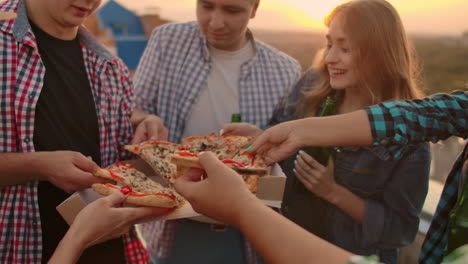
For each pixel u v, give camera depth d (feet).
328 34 5.81
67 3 4.73
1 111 4.52
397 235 5.32
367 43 5.33
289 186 5.94
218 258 6.63
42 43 5.15
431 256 3.70
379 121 3.53
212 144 5.57
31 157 4.41
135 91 7.46
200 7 6.35
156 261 7.23
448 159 10.16
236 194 2.48
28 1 5.03
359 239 5.48
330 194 5.36
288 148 3.83
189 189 2.78
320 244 2.05
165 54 7.25
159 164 5.26
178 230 6.75
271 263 2.13
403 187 5.23
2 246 4.74
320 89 6.40
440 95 3.81
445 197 3.62
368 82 5.59
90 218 3.50
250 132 6.22
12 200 4.71
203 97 7.20
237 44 7.25
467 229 2.60
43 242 5.11
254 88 7.29
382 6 5.47
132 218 3.85
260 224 2.25
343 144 3.68
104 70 5.70
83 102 5.50
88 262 5.45
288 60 7.80
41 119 4.98
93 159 5.62
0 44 4.56
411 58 5.86
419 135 3.54
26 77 4.68
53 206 5.13
